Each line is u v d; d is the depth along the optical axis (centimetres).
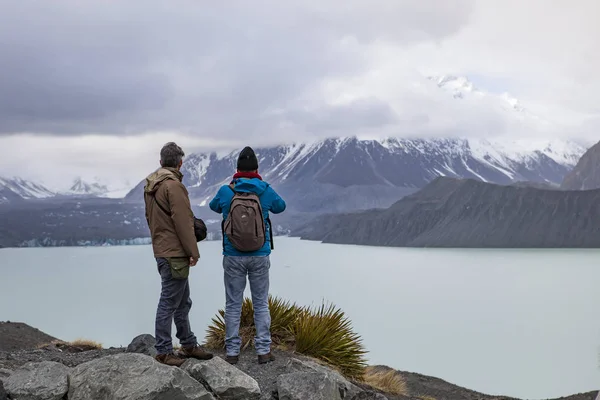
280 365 829
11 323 2633
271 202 813
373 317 19288
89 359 847
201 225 776
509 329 17812
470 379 11594
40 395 678
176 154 775
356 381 943
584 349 14850
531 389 10794
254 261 807
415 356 13838
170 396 668
